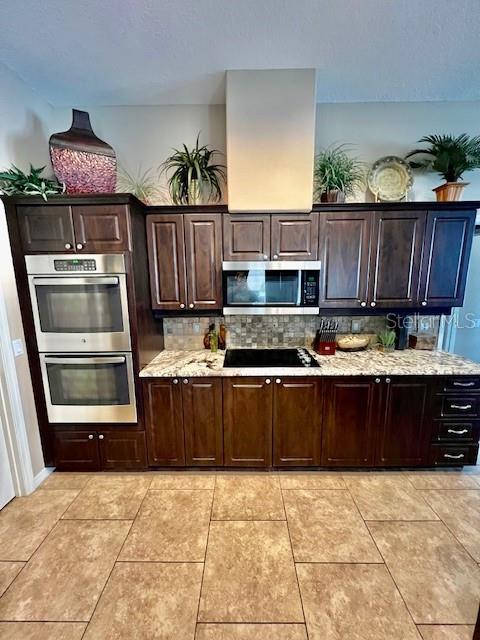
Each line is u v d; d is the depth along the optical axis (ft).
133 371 7.48
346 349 8.93
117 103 8.39
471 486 7.47
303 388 7.57
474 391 7.54
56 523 6.42
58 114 8.50
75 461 7.88
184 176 8.00
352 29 5.77
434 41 6.10
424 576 5.29
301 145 7.30
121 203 6.86
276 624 4.61
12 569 5.45
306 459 7.91
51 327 7.29
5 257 6.79
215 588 5.10
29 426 7.37
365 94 8.13
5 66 6.75
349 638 4.44
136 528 6.27
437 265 8.02
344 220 7.84
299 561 5.55
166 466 7.98
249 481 7.64
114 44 6.10
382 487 7.43
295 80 7.06
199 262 8.00
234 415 7.70
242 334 9.38
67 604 4.89
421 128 8.59
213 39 6.00
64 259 6.98
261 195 7.49
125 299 7.18
